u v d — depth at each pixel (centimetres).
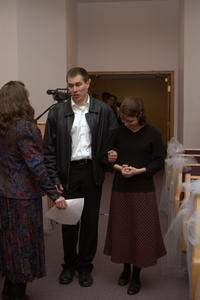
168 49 841
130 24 844
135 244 249
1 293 253
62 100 371
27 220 211
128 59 850
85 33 854
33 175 208
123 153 257
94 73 857
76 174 262
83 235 271
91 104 262
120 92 1348
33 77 645
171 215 380
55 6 677
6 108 208
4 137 210
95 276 288
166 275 287
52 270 300
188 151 475
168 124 866
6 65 614
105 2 844
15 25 608
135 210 248
